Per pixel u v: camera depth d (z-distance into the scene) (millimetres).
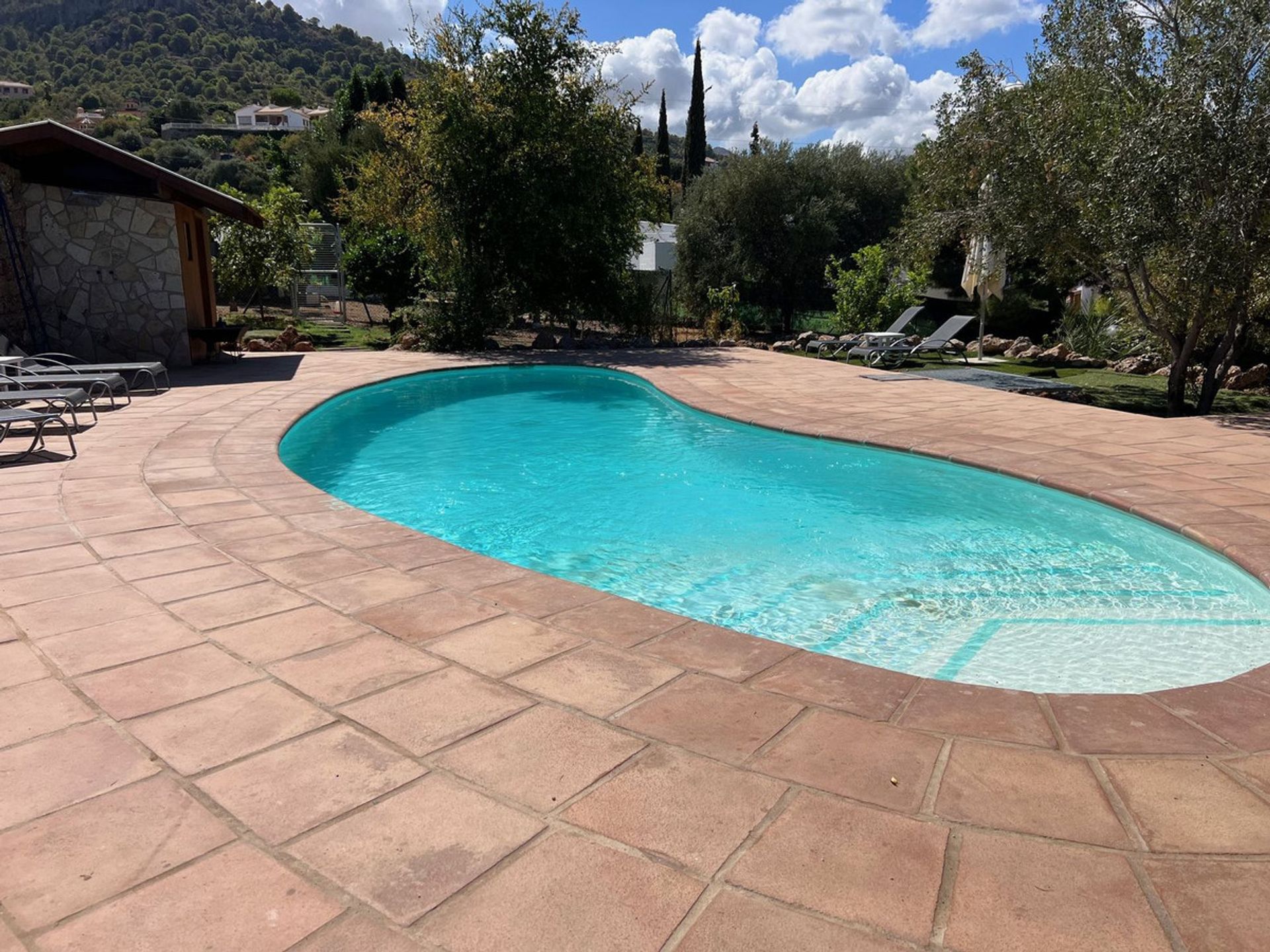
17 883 1893
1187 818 2197
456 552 4461
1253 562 4430
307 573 4074
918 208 12773
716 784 2332
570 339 16797
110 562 4199
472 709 2746
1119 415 9086
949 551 5496
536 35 15367
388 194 21562
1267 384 12617
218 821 2139
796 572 5156
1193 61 8312
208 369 12289
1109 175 8805
